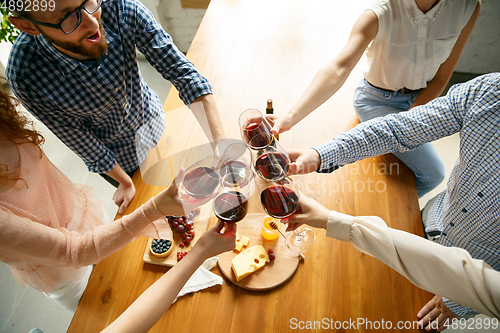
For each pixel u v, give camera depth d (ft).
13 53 3.84
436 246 3.04
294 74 6.06
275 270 3.92
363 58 6.47
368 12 4.62
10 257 3.50
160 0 10.85
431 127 3.87
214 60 6.38
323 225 3.43
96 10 3.38
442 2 4.31
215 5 7.57
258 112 3.87
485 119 3.49
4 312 7.14
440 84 5.33
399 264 3.12
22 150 3.60
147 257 4.11
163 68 4.60
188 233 4.25
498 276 2.79
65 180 4.36
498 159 3.47
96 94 4.36
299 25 6.98
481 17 8.88
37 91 4.07
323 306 3.71
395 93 5.45
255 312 3.70
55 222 3.82
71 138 4.56
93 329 3.68
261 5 7.47
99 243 3.35
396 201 4.54
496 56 9.52
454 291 2.93
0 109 3.25
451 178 4.29
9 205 3.29
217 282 3.88
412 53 4.83
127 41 4.37
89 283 3.99
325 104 5.71
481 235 3.85
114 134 5.03
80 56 3.86
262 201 3.36
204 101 4.40
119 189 5.00
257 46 6.61
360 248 3.36
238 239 4.17
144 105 5.02
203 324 3.64
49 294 4.08
